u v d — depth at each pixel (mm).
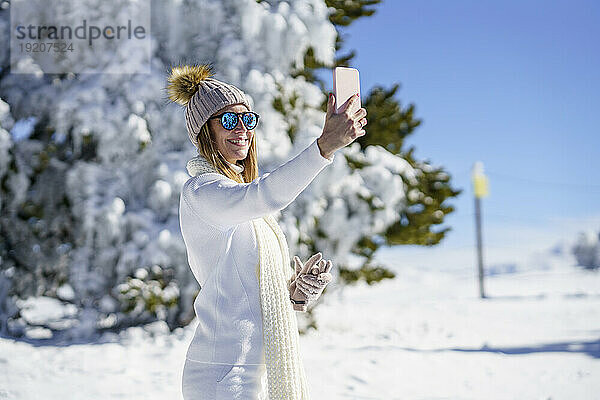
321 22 10852
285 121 10469
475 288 23391
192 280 10180
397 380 6430
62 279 11078
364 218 10633
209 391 2004
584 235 34312
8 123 10266
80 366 7246
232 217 1949
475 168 22797
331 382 6277
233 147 2256
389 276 11688
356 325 11703
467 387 6125
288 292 2139
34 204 10586
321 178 10297
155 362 7609
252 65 10570
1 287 10547
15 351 8328
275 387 2018
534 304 16016
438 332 10633
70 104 9906
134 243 9812
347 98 1887
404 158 11812
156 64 10438
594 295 17922
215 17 10641
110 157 10008
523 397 5719
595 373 6691
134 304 9664
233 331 2035
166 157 10172
